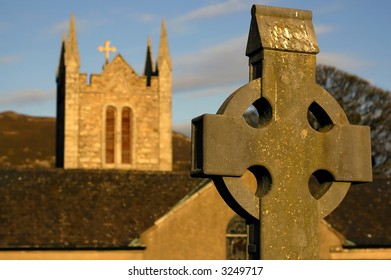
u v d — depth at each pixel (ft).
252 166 36.60
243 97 36.45
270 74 36.94
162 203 187.01
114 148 292.81
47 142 555.69
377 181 212.02
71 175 191.62
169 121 300.20
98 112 292.40
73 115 289.12
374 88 258.57
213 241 175.01
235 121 36.14
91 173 193.57
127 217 180.55
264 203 36.50
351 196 202.90
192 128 37.19
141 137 296.51
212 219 175.63
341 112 38.37
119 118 294.66
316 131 37.68
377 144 258.37
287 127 37.09
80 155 288.92
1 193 181.37
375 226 191.01
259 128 36.68
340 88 259.19
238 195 36.19
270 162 36.68
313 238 37.19
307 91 37.60
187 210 175.11
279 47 37.04
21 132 568.82
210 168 35.55
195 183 195.21
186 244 173.78
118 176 194.29
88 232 173.68
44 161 517.14
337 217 192.03
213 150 35.65
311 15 38.29
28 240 168.04
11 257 165.48
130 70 297.33
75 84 290.15
